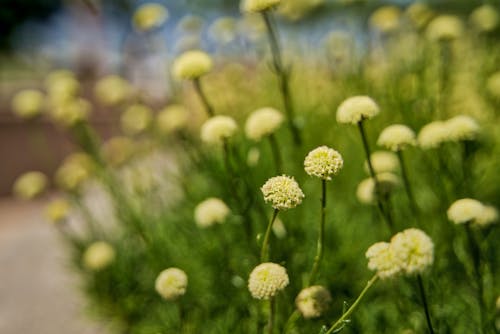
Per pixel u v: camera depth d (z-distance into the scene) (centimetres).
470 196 31
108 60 106
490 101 43
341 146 42
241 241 36
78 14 108
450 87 42
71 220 66
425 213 34
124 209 43
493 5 49
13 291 54
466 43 49
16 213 89
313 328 28
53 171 102
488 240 28
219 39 53
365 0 45
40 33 253
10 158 100
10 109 101
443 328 27
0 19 242
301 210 33
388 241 31
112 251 39
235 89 52
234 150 33
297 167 36
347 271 33
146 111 50
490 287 28
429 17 45
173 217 42
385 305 31
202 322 34
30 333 45
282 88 35
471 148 31
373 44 47
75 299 50
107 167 46
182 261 38
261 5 32
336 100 44
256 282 23
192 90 53
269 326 24
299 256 32
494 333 25
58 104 48
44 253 64
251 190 32
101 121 96
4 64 185
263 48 48
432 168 34
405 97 40
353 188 39
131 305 41
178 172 45
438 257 29
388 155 33
